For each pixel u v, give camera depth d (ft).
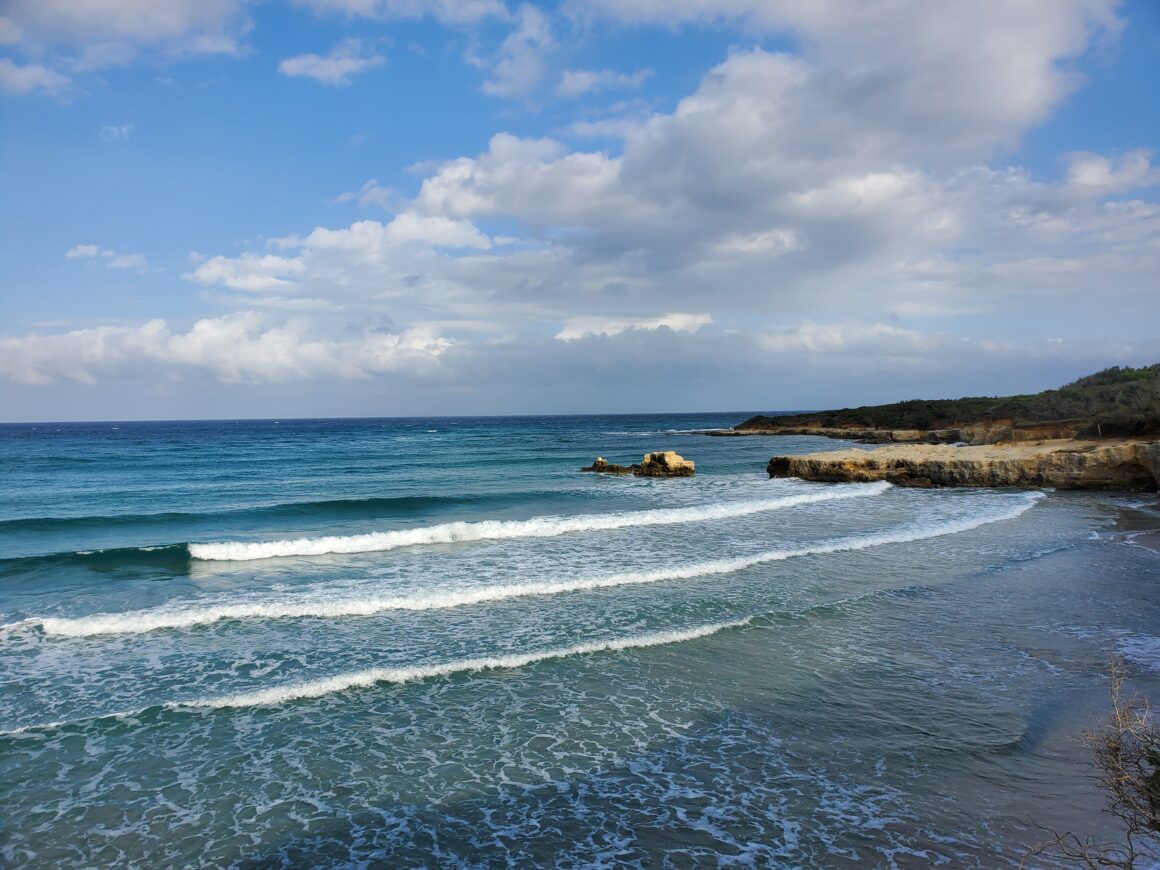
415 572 51.60
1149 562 52.60
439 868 18.29
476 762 23.93
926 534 64.28
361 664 32.96
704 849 18.90
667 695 29.22
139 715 27.45
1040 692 29.14
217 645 35.78
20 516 80.79
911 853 18.52
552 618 39.81
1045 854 18.31
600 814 20.71
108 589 47.55
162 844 19.45
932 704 28.17
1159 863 17.12
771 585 46.80
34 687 30.42
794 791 21.85
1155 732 17.44
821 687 29.96
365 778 22.95
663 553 57.36
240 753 24.66
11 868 18.35
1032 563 52.60
